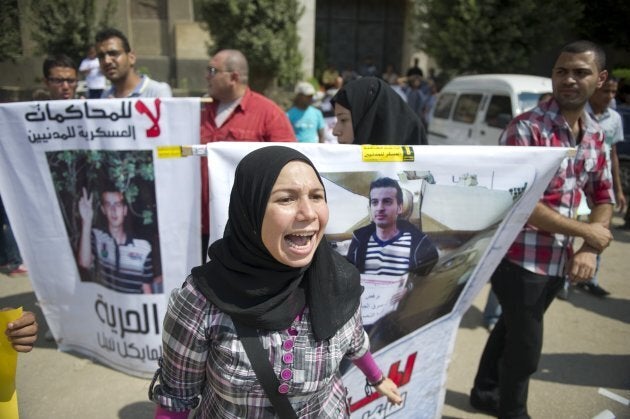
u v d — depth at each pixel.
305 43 14.87
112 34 3.82
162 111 2.67
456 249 2.12
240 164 1.30
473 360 3.53
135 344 3.03
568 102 2.31
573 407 3.01
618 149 8.42
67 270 3.07
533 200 2.06
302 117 6.91
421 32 11.76
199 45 13.91
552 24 10.23
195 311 1.30
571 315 4.32
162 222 2.81
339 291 1.40
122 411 2.84
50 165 2.85
